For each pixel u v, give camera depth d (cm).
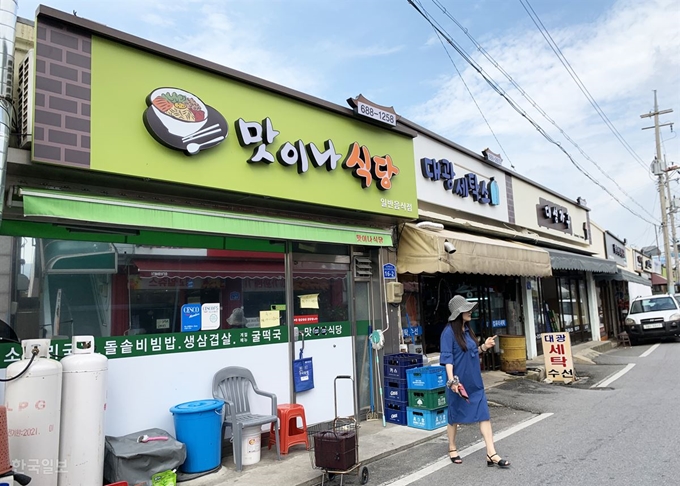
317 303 706
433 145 997
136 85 495
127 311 515
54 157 433
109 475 446
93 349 448
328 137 696
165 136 502
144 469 448
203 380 560
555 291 1667
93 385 427
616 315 2364
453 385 524
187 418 504
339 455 478
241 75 584
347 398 727
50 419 393
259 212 638
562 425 688
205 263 582
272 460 563
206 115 541
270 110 621
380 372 769
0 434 331
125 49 491
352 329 752
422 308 995
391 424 720
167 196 554
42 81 432
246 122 586
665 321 1764
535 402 848
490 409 812
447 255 823
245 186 578
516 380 1048
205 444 510
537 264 1132
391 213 783
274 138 618
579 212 1852
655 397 840
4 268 444
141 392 511
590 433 637
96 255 500
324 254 727
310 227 664
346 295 754
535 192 1473
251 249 629
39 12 432
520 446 597
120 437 477
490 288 1240
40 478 383
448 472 520
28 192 427
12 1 414
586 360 1376
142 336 518
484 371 1148
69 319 477
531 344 1366
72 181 484
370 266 800
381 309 794
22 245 457
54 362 405
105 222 466
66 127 443
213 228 552
